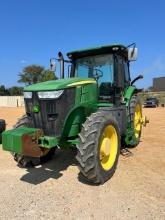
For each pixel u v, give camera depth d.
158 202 4.21
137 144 7.82
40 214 3.90
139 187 4.77
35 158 5.97
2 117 18.42
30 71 58.16
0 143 8.16
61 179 5.23
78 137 5.10
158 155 6.76
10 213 3.93
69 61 6.83
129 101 7.02
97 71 6.53
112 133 5.35
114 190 4.67
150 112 21.55
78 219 3.76
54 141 4.85
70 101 5.05
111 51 6.37
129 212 3.93
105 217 3.80
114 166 5.30
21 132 4.65
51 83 5.20
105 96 6.40
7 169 5.86
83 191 4.66
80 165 4.75
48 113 5.00
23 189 4.77
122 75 6.81
